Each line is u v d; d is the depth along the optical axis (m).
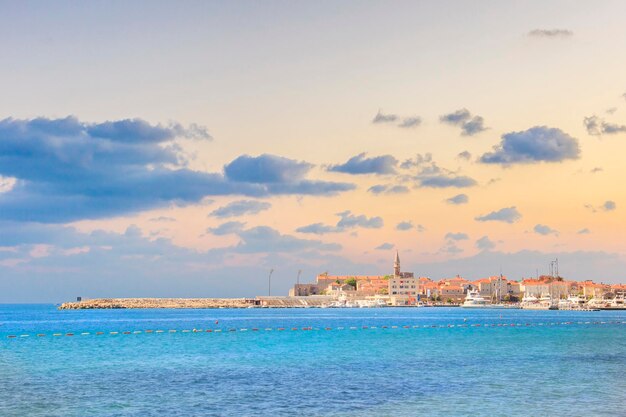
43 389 54.34
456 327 159.00
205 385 56.59
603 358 79.94
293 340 112.12
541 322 190.50
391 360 77.50
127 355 84.12
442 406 46.91
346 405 47.28
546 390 53.81
